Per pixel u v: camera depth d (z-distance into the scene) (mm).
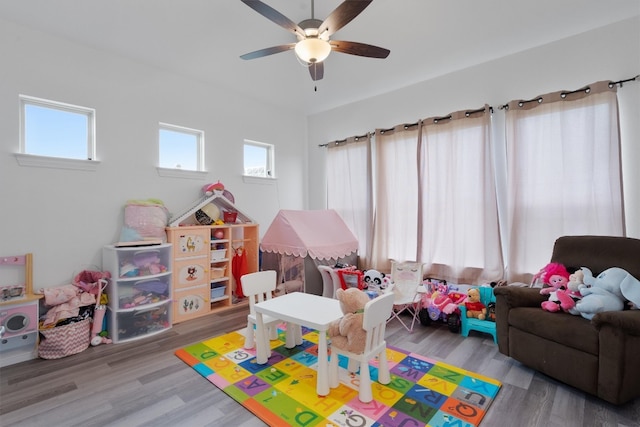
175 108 3740
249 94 4465
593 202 2795
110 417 1827
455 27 3143
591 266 2439
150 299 3096
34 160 2770
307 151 5402
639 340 1852
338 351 2039
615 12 2684
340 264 3873
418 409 1854
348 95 4574
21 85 2715
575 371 1993
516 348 2340
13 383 2201
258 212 4668
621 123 2756
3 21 2635
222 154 4207
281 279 3961
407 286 3500
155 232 3311
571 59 2990
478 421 1744
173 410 1888
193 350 2682
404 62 3707
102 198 3168
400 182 4133
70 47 2980
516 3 2781
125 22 2926
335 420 1762
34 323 2547
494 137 3447
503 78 3395
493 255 3328
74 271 2984
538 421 1767
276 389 2078
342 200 4766
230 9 3049
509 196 3209
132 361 2516
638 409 1867
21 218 2713
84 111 3139
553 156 3004
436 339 2920
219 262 3951
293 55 3910
